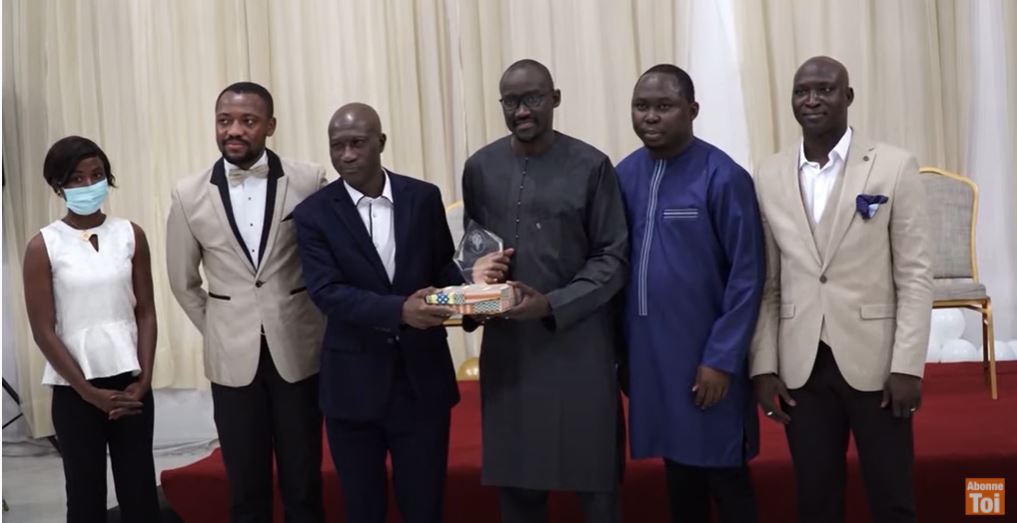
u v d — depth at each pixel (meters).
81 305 2.85
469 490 3.29
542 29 5.06
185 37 5.18
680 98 2.60
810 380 2.54
